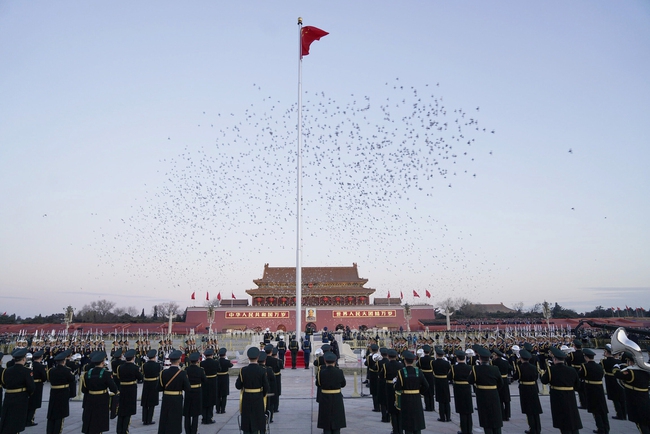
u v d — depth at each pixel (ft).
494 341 101.65
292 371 97.14
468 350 66.23
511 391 69.41
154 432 44.19
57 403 41.22
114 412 48.14
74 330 250.16
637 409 38.78
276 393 52.08
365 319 256.93
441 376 48.39
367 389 72.23
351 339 176.65
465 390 42.11
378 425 46.19
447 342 98.27
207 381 47.91
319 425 38.17
